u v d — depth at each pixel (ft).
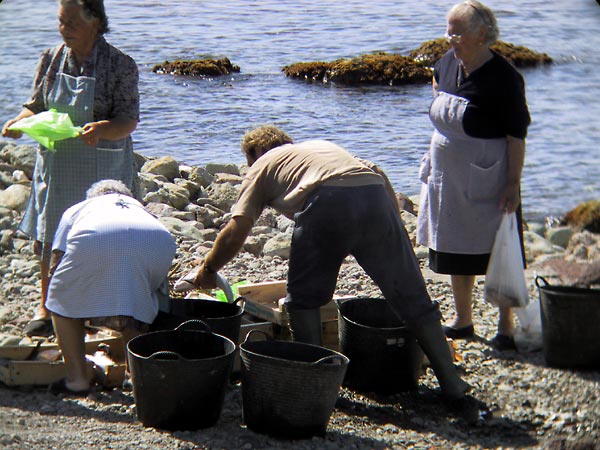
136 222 21.97
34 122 24.02
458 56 25.34
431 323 22.71
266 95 78.28
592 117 67.41
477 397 23.62
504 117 25.34
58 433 19.79
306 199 22.00
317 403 20.15
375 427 21.77
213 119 68.39
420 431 21.72
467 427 22.08
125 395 22.49
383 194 22.21
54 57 25.34
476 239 26.30
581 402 23.31
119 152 25.55
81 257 21.45
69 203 25.31
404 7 127.34
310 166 22.24
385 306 24.85
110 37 103.30
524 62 88.69
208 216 41.70
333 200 21.65
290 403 20.07
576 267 35.60
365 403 23.21
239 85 81.97
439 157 26.35
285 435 20.29
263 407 20.31
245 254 35.70
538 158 56.13
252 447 19.72
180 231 38.52
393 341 23.18
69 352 22.26
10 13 109.40
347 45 101.24
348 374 23.86
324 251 21.94
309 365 19.83
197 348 21.53
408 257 22.61
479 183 25.90
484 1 128.67
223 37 105.70
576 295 24.63
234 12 123.54
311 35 107.24
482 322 29.17
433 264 26.99
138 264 21.70
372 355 23.32
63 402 21.75
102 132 24.63
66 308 21.70
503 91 25.17
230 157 57.82
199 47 99.25
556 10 121.49
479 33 24.84
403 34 107.04
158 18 117.08
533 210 46.52
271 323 25.04
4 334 25.43
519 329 27.40
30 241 34.78
